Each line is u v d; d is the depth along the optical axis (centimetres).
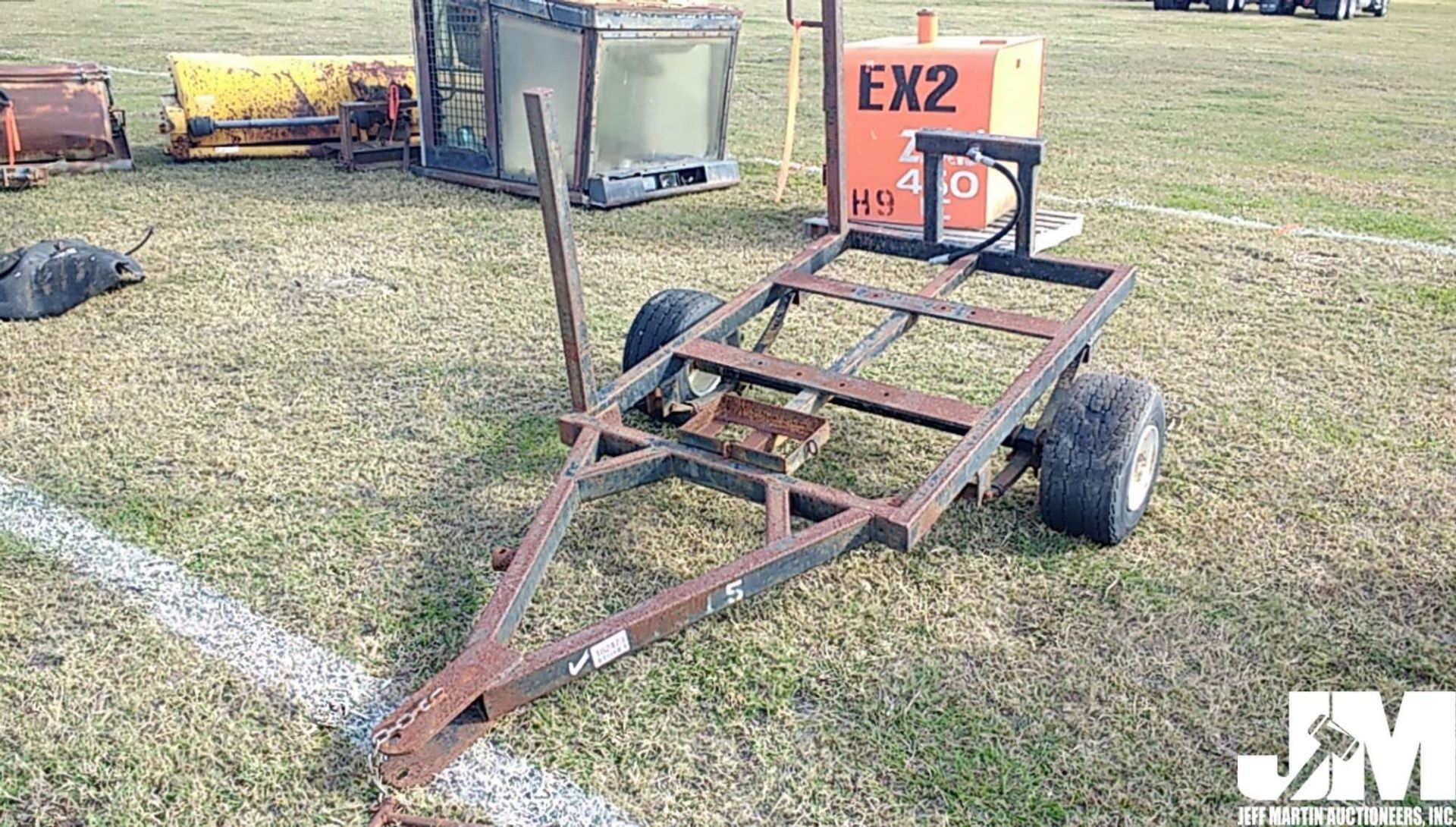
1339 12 2459
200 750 245
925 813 230
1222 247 636
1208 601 300
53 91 764
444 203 731
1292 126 1054
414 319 512
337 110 855
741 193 766
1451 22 2467
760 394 433
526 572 261
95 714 256
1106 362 466
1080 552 321
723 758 245
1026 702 261
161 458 376
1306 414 417
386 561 318
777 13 2198
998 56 599
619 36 683
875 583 307
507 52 717
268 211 702
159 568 313
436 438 394
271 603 298
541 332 498
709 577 257
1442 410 421
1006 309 534
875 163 647
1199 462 378
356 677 270
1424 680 270
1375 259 615
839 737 251
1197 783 238
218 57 838
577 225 679
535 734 251
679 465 306
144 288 548
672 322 391
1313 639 284
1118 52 1680
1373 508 349
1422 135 1012
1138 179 814
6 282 500
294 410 414
